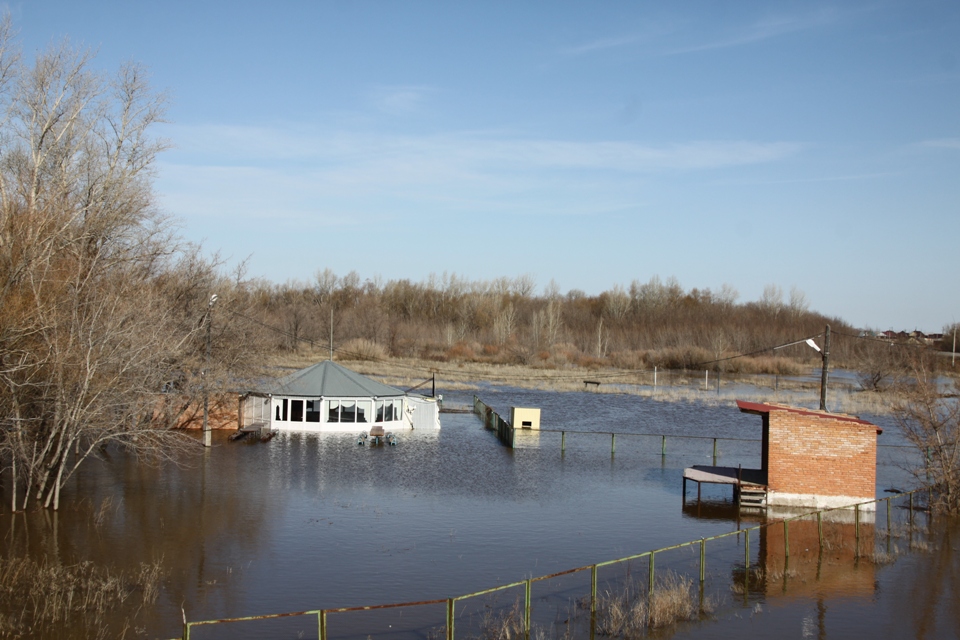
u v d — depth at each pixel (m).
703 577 18.53
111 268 30.03
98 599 15.84
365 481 28.91
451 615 13.59
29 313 21.03
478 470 32.00
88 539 20.08
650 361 92.38
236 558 19.02
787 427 25.62
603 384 73.56
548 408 55.34
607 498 27.44
